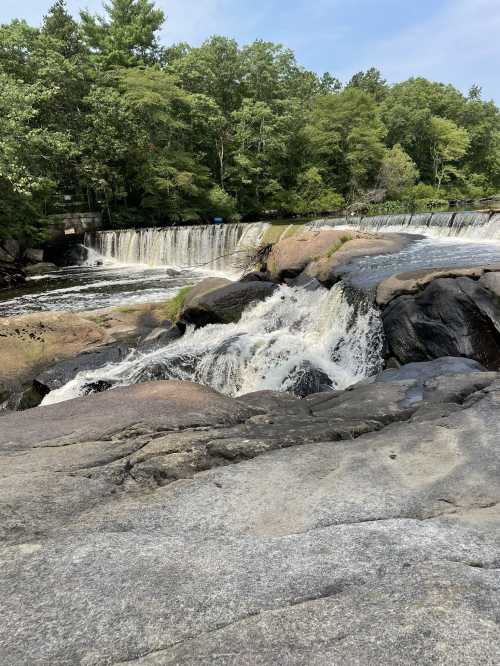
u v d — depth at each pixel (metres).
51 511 2.69
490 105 78.00
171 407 4.45
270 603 1.74
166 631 1.63
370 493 2.69
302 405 4.97
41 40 30.73
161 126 37.88
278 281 12.63
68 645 1.60
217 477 3.01
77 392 8.52
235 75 44.91
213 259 23.28
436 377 4.92
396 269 9.76
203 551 2.14
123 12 45.19
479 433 3.34
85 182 31.97
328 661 1.42
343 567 1.94
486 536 2.15
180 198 37.00
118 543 2.24
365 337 8.52
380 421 4.04
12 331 9.95
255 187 44.03
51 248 28.12
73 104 31.70
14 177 20.58
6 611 1.78
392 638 1.48
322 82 75.19
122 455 3.49
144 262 26.34
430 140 60.44
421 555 1.99
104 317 11.79
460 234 15.68
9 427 4.19
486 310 6.71
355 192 46.16
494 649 1.41
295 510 2.57
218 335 10.50
